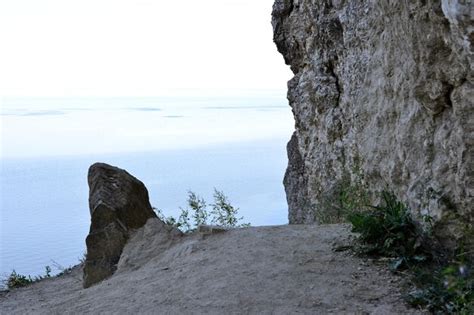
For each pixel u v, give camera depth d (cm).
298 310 484
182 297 539
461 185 540
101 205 759
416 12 562
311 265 575
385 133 728
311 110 1140
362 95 816
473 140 524
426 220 578
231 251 643
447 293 472
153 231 751
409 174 645
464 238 549
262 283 541
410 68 602
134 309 534
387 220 597
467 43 459
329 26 1012
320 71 1077
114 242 748
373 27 787
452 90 546
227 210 971
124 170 805
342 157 1009
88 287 721
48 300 709
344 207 841
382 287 519
